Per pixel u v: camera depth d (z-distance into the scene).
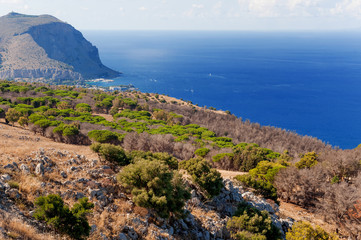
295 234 24.94
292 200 40.34
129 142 57.81
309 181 38.75
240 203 28.59
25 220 14.06
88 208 15.49
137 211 19.45
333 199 35.03
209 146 68.12
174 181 21.44
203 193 27.88
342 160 45.59
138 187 21.22
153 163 21.08
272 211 31.58
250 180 36.75
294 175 39.69
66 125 57.97
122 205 19.56
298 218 34.56
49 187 18.53
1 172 18.59
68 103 103.81
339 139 197.38
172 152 61.09
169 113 123.25
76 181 20.55
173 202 20.27
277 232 24.94
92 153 33.50
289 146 101.75
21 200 15.84
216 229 23.12
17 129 58.12
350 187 36.03
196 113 147.38
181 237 19.62
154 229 18.36
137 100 154.38
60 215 14.16
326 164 47.91
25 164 21.31
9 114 63.75
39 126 58.66
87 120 80.56
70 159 25.16
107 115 111.50
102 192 20.00
